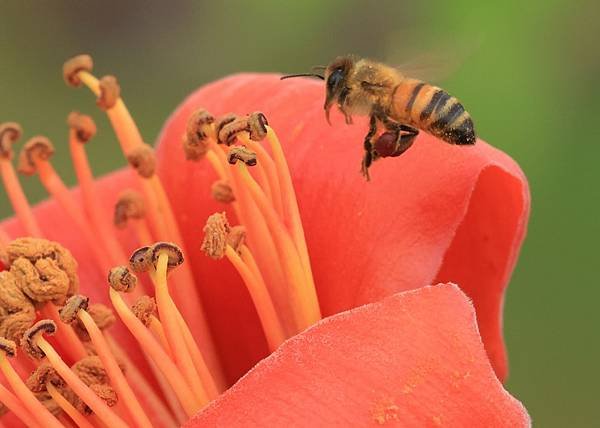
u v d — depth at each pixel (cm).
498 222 20
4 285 20
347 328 18
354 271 20
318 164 20
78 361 20
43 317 20
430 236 19
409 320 18
